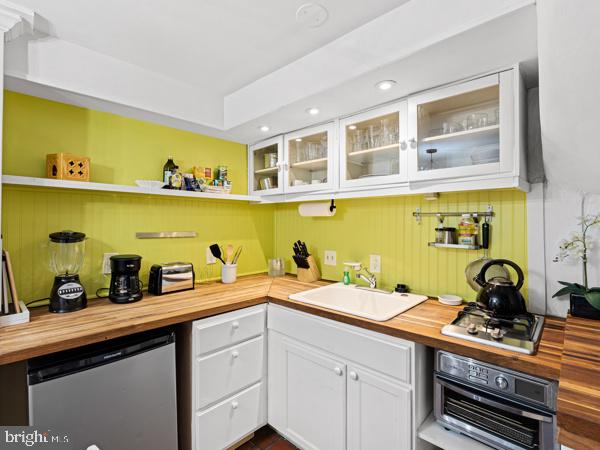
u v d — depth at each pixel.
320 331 1.60
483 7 1.06
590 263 1.36
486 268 1.44
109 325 1.33
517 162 1.30
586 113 0.64
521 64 1.31
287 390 1.77
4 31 1.25
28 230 1.59
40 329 1.29
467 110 1.50
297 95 1.69
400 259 2.00
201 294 1.92
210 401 1.61
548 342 1.16
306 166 2.21
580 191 1.37
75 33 1.45
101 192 1.80
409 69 1.36
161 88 1.86
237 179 2.54
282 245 2.78
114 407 1.30
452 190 1.50
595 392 0.71
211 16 1.33
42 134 1.63
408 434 1.27
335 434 1.52
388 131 1.76
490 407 1.15
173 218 2.14
